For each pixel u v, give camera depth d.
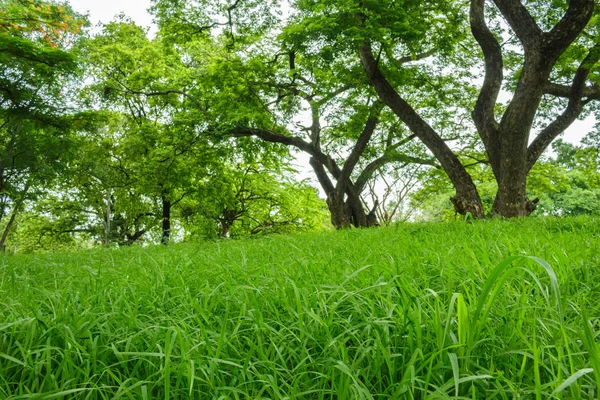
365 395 1.60
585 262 2.95
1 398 1.74
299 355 2.03
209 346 1.93
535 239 3.78
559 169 31.92
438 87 19.73
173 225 29.83
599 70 16.59
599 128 20.58
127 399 1.81
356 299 2.45
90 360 2.10
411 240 5.19
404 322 1.98
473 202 14.04
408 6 15.43
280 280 2.87
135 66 25.70
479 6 14.50
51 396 1.62
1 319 2.60
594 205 34.72
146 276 3.70
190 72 24.89
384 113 19.84
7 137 20.19
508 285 2.46
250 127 19.59
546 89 16.05
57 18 14.84
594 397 1.54
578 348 1.74
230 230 31.09
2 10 14.22
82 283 3.53
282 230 31.03
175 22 19.95
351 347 2.09
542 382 1.71
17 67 14.59
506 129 12.77
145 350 2.22
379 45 15.46
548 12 17.45
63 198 30.11
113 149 26.83
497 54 14.24
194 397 1.84
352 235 7.43
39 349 2.16
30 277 4.67
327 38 14.27
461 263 3.14
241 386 1.83
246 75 19.22
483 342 1.92
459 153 23.62
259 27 20.22
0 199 22.25
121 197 28.03
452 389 1.69
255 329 2.18
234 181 28.59
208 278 3.47
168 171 22.83
